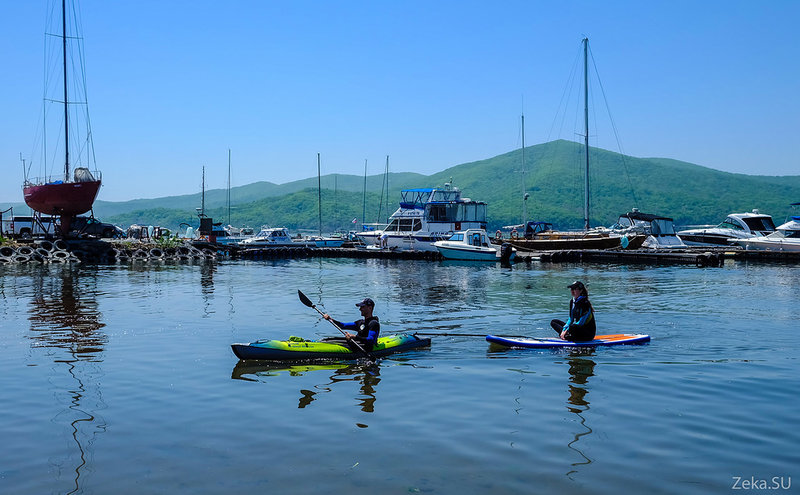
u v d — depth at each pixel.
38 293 24.58
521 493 6.17
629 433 7.90
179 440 7.71
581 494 6.16
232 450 7.36
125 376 10.98
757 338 14.59
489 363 11.98
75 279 31.38
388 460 7.03
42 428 8.21
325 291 26.00
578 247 53.75
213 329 16.05
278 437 7.80
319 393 9.86
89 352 13.09
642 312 19.19
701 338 14.58
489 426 8.20
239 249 56.03
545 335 15.18
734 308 20.08
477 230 50.91
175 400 9.49
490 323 17.09
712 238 61.56
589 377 10.81
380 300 22.70
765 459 7.04
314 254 57.62
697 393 9.73
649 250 52.06
